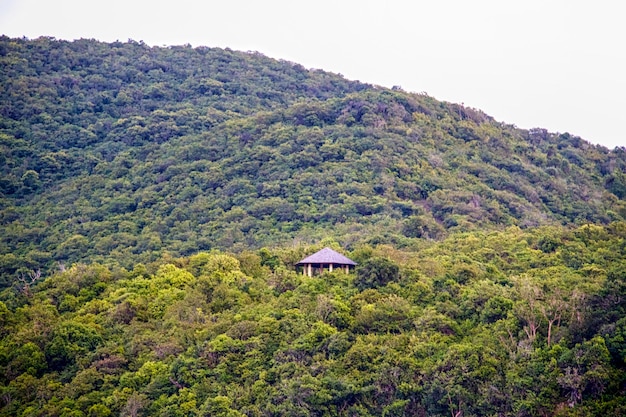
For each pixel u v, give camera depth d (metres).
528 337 129.38
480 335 132.62
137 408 129.88
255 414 124.81
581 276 149.38
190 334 144.25
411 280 153.62
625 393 116.56
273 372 132.12
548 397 118.56
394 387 126.12
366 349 131.50
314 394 125.00
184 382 133.25
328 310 142.75
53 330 149.62
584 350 120.75
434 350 129.88
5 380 142.75
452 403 122.06
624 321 122.06
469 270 156.38
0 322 156.50
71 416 129.88
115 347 145.25
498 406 120.44
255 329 141.62
